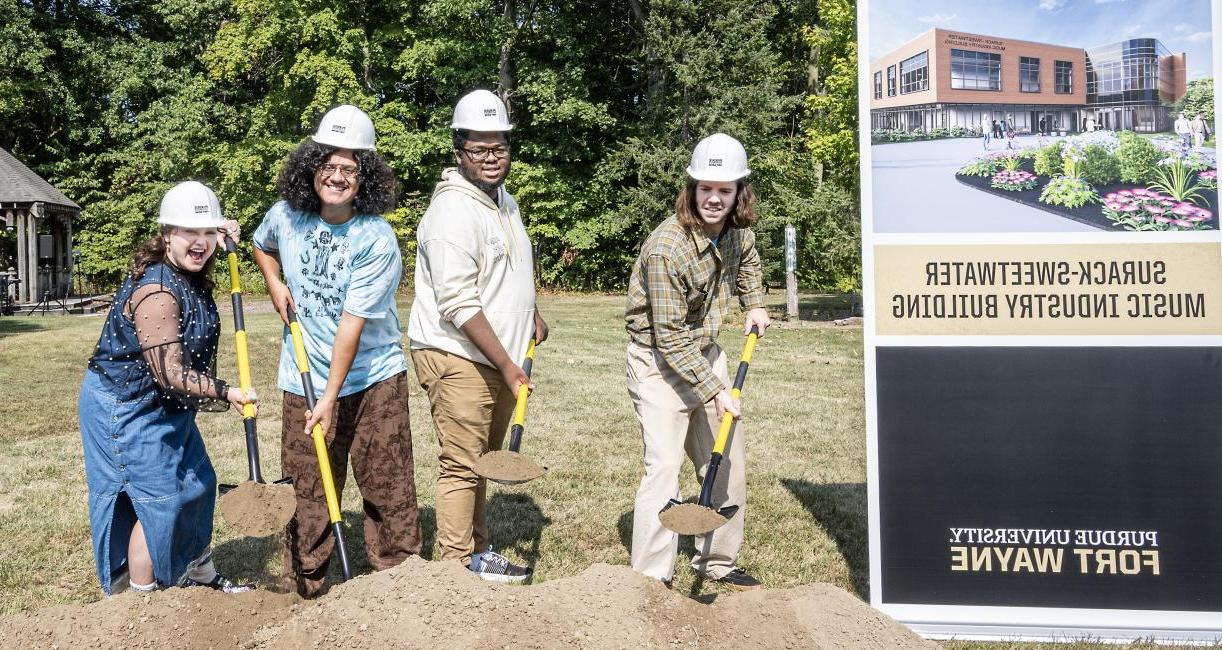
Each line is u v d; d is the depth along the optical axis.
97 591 3.88
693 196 3.47
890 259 3.44
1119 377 3.35
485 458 3.31
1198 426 3.31
